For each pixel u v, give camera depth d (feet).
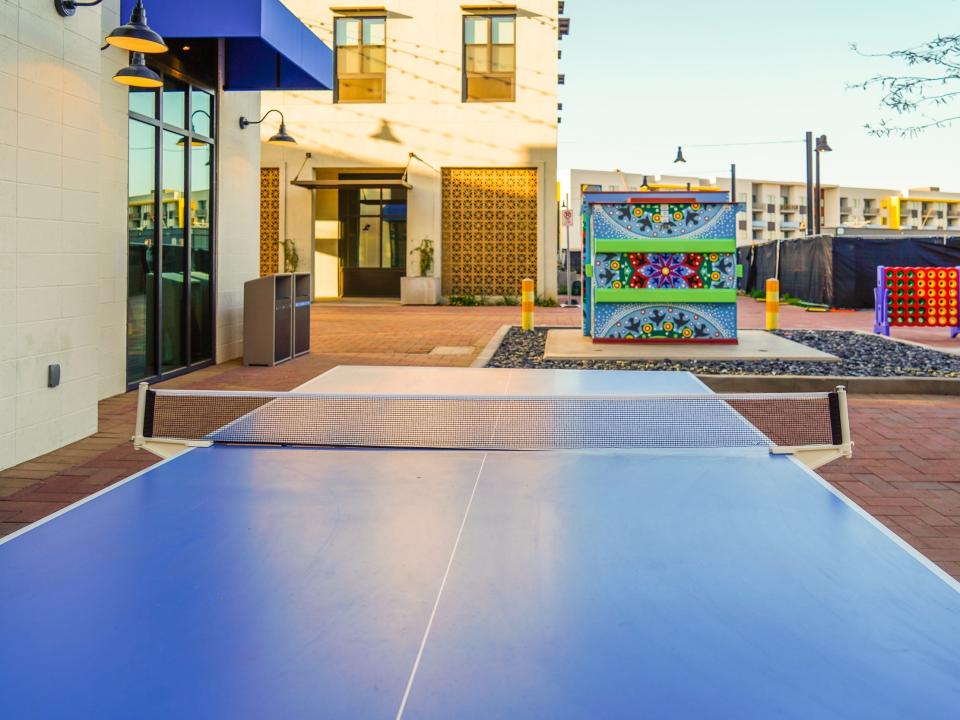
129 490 9.37
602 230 38.81
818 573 6.73
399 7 76.07
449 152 76.74
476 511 8.59
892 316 44.80
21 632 5.53
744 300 88.38
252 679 4.90
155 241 28.91
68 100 19.15
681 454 11.37
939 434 21.54
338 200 84.48
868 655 5.24
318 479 9.95
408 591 6.33
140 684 4.83
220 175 33.88
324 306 74.23
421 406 14.89
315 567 6.86
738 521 8.25
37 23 17.90
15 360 17.51
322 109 77.15
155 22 26.23
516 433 12.72
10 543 7.43
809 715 4.50
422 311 68.44
